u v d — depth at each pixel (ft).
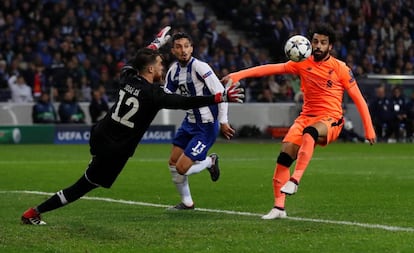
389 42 216.54
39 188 85.87
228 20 215.72
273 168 112.16
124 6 192.75
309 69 62.59
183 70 66.28
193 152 66.44
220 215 64.23
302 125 62.95
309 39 64.13
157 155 138.51
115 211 67.05
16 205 70.49
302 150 60.29
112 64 179.22
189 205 68.54
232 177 98.63
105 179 56.44
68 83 172.24
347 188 85.92
